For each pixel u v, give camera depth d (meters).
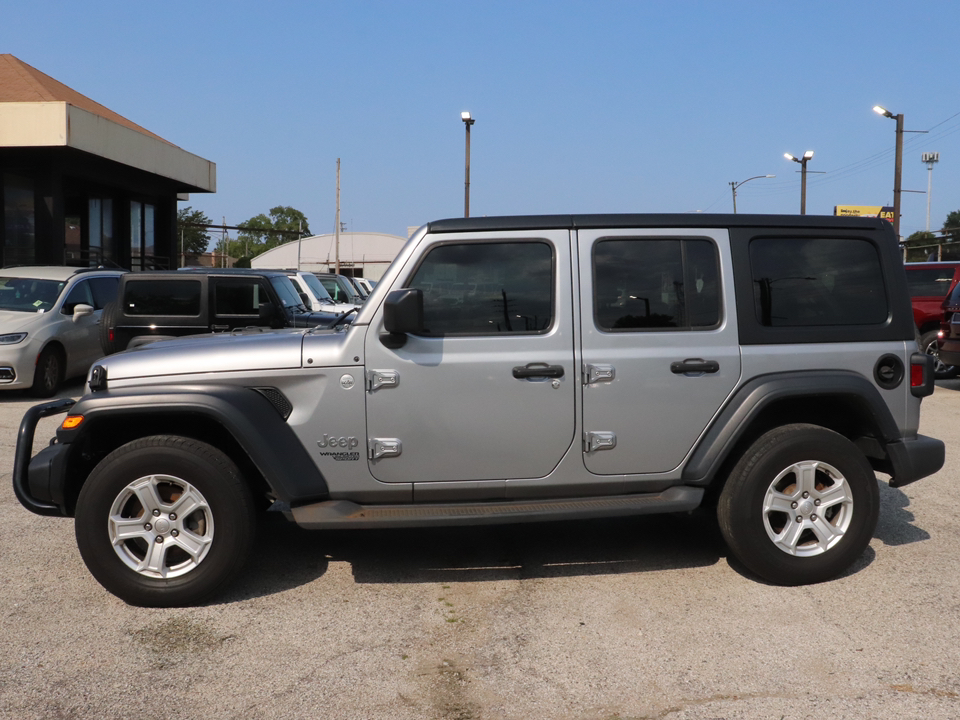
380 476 4.26
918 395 4.57
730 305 4.41
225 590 4.20
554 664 3.50
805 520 4.34
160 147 23.84
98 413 4.04
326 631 3.84
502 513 4.17
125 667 3.48
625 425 4.34
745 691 3.27
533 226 4.34
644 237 4.40
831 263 4.55
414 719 3.07
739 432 4.31
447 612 4.07
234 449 4.43
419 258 4.28
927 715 3.08
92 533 4.03
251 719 3.08
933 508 5.91
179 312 9.87
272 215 121.62
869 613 4.02
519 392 4.27
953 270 13.29
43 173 20.41
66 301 11.38
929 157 80.62
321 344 4.25
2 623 3.92
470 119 23.88
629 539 5.20
